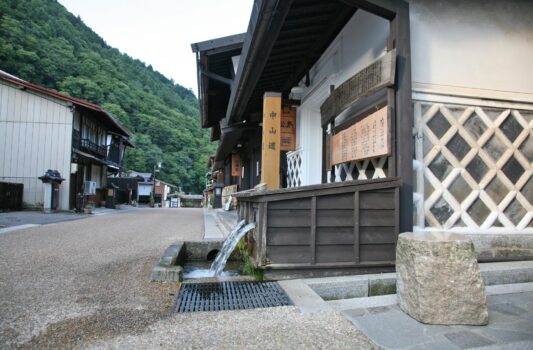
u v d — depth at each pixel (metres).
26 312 2.41
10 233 7.04
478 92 4.12
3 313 2.38
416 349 1.93
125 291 2.95
